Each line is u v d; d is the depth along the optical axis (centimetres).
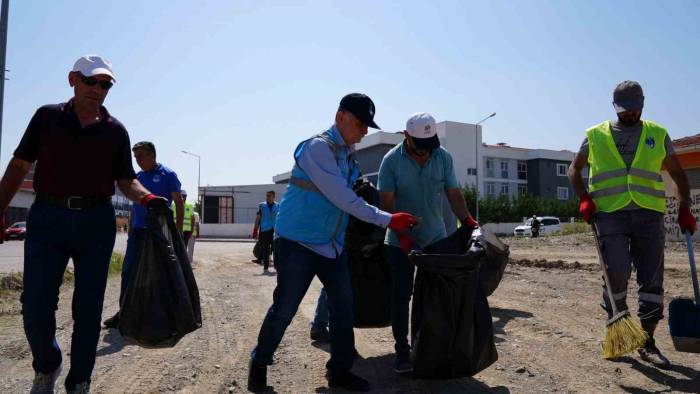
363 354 501
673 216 1878
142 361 472
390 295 489
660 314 446
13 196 341
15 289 821
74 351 338
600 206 456
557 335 551
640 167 446
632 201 442
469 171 6494
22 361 465
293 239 384
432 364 386
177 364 463
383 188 445
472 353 387
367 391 397
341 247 401
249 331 598
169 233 362
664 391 388
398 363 435
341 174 382
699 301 420
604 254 449
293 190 392
